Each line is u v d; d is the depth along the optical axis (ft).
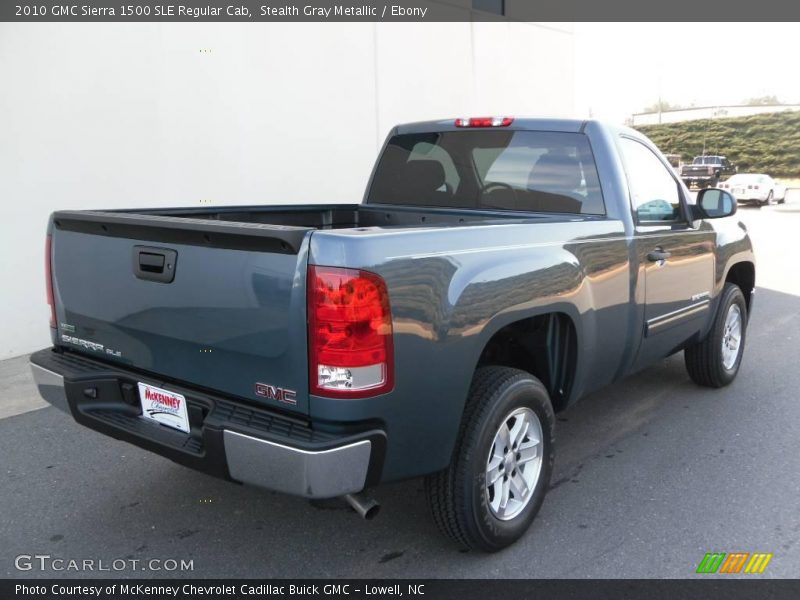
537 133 13.34
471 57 34.96
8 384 18.20
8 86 19.60
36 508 11.68
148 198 22.98
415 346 8.29
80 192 21.42
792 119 137.59
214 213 14.17
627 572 9.82
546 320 11.15
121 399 10.08
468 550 10.36
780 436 14.70
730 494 12.12
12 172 19.98
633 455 13.76
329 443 7.73
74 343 10.71
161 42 22.66
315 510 11.64
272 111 26.17
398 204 15.79
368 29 29.32
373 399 7.94
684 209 14.96
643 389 17.79
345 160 29.17
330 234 7.80
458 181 14.64
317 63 27.50
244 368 8.46
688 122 153.79
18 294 20.58
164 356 9.37
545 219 11.55
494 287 9.30
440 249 8.73
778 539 10.68
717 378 17.29
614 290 12.01
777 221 70.44
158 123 22.91
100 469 13.19
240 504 11.85
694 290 15.07
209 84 24.07
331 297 7.64
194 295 8.72
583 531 10.90
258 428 8.07
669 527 11.02
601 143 12.64
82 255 10.18
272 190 26.61
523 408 10.28
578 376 11.40
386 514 11.48
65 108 20.77
